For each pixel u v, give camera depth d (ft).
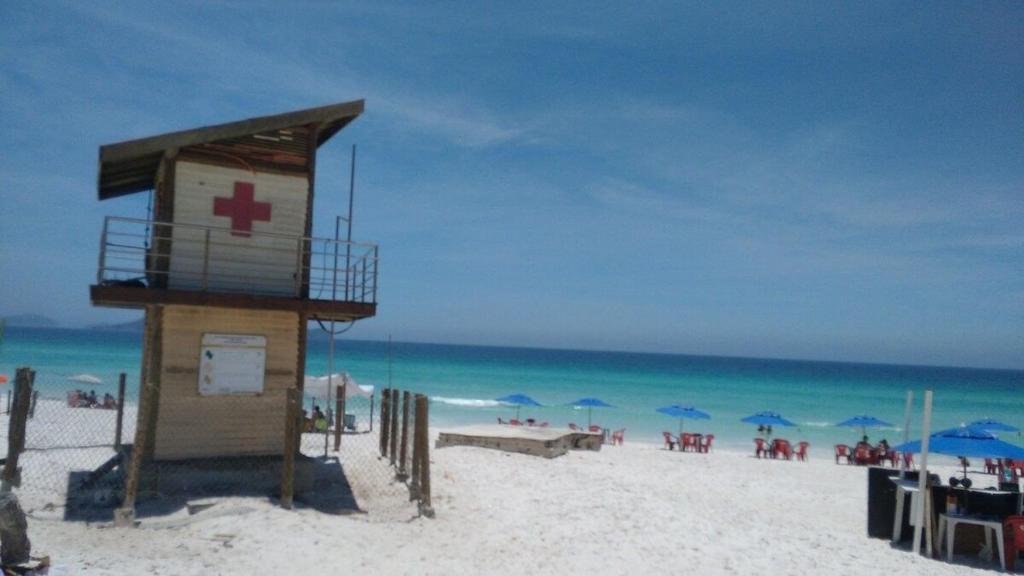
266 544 33.06
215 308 42.80
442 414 154.30
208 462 41.81
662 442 124.47
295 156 45.68
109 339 459.73
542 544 38.58
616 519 44.86
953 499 43.24
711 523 46.09
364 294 46.19
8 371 187.32
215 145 43.78
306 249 45.34
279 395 44.34
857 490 68.95
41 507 38.19
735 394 251.19
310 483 43.93
